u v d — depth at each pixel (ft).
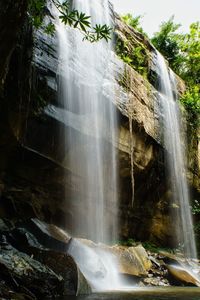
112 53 40.52
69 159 34.76
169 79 53.47
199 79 64.08
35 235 27.48
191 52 63.98
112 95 37.55
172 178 47.93
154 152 44.04
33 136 31.04
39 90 30.27
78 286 21.43
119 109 37.78
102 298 20.48
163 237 48.73
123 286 28.07
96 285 25.48
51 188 35.17
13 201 31.27
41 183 34.12
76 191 36.99
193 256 51.34
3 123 27.96
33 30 28.27
